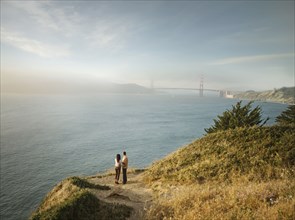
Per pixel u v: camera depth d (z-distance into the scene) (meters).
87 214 10.35
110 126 138.38
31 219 9.80
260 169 15.22
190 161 20.91
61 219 9.41
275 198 9.15
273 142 18.42
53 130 123.88
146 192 16.70
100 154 80.44
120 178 23.22
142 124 146.00
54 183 55.62
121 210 11.48
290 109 36.06
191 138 105.81
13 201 46.47
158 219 9.86
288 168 14.48
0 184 54.38
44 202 16.80
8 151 81.88
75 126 137.75
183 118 174.50
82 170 64.75
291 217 6.86
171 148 88.94
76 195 11.66
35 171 63.34
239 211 8.11
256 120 31.36
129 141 100.44
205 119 168.38
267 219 7.08
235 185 13.22
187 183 16.44
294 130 20.31
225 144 21.41
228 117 32.72
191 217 8.67
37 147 88.19
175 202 11.00
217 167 17.36
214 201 10.09
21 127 131.25
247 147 19.19
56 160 73.19
